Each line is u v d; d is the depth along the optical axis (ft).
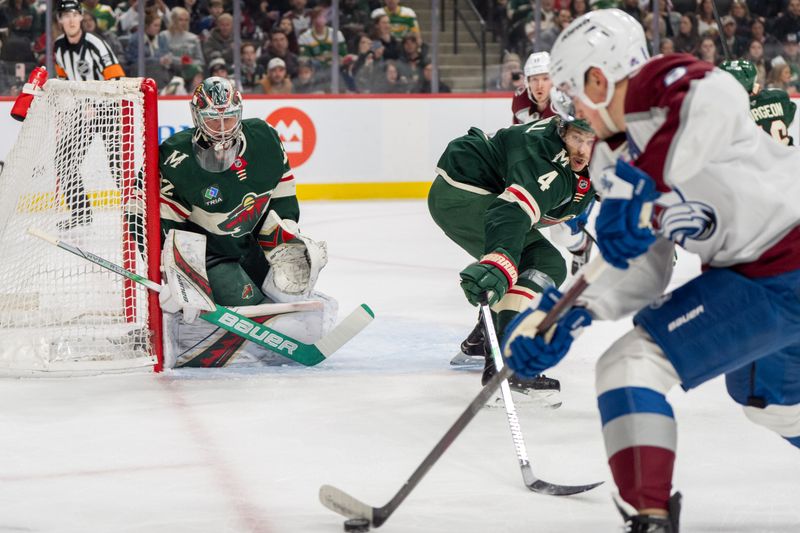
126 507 12.63
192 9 53.67
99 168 21.02
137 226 20.15
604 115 10.00
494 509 12.61
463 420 10.87
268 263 21.88
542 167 17.31
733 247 9.82
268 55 55.36
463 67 58.65
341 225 45.55
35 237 20.70
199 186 19.95
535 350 9.99
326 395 18.48
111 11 52.70
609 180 9.15
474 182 19.42
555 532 11.80
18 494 13.11
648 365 9.89
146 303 20.71
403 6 57.41
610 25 9.79
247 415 17.08
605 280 10.07
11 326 20.77
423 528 11.94
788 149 10.03
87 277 22.74
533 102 28.66
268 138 20.48
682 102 9.12
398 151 56.44
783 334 9.87
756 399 10.91
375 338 23.61
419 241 40.75
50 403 17.81
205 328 20.42
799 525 12.09
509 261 16.75
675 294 10.05
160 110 53.16
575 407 17.67
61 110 21.02
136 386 19.06
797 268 9.78
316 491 13.30
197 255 19.90
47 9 51.31
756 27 58.29
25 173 21.08
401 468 14.32
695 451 15.02
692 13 57.88
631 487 9.52
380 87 57.06
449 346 22.81
